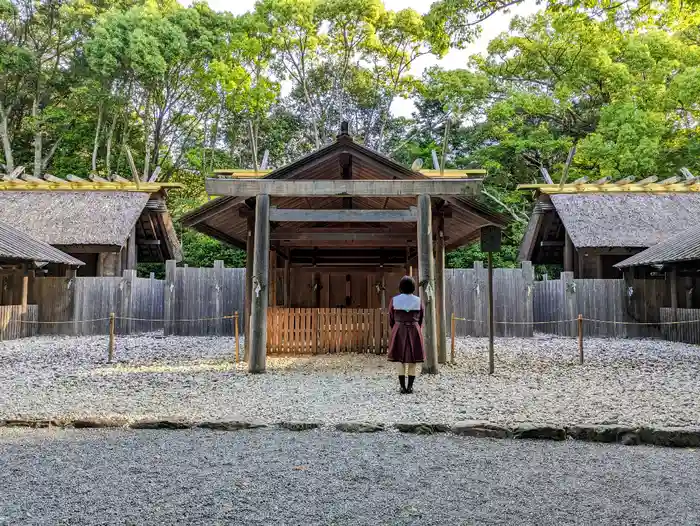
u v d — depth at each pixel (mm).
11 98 30438
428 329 8453
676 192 18969
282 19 32750
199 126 35188
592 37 19578
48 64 32125
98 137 30406
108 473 3783
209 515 3033
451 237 12617
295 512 3076
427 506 3174
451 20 10336
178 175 33219
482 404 5996
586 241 16766
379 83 36906
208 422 5094
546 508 3152
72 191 19141
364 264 15859
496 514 3059
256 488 3479
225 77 29250
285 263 14719
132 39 26750
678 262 14195
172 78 31172
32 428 5125
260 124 36312
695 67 21672
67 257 16594
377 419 5266
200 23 30766
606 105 24250
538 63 26344
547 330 17844
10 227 16016
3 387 7234
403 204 10805
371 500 3270
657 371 8844
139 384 7469
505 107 25062
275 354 10859
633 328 16125
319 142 36094
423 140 36469
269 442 4617
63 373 8594
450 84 26422
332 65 38031
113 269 18469
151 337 15750
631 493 3420
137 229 20750
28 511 3096
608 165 22719
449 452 4340
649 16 10984
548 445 4594
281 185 8656
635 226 17312
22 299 15680
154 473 3783
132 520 2965
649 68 23688
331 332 11023
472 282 16281
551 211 19531
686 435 4602
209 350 12250
